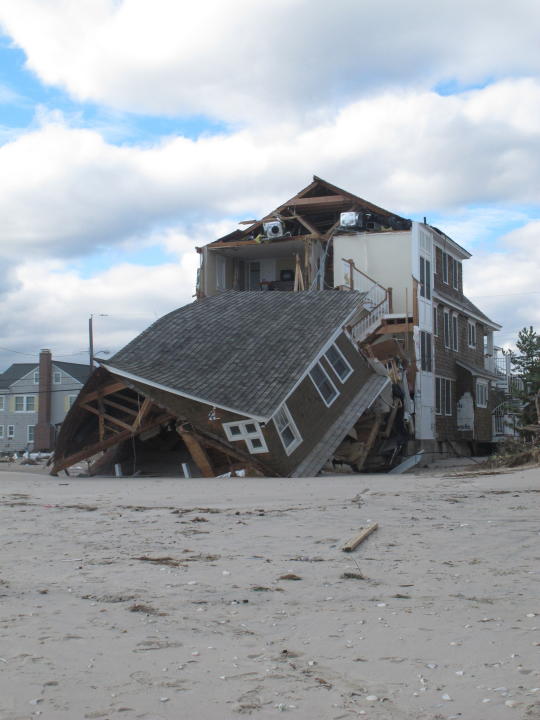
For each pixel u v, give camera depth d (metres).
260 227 45.62
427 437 42.97
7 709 4.72
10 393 76.69
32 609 7.13
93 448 29.69
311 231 44.25
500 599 7.63
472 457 49.91
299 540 11.05
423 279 43.94
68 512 14.70
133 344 31.53
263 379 27.94
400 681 5.32
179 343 31.31
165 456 32.19
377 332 39.94
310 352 29.16
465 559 9.65
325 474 30.38
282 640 6.27
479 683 5.27
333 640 6.28
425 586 8.19
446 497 16.75
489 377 53.66
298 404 28.42
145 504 16.44
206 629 6.56
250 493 19.03
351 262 39.91
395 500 16.23
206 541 10.98
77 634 6.35
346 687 5.20
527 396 47.47
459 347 51.31
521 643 6.17
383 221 44.34
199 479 26.23
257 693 5.07
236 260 48.34
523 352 48.84
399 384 38.47
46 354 74.75
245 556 9.82
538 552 10.11
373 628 6.62
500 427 56.69
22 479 27.22
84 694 5.00
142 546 10.55
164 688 5.14
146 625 6.65
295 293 34.69
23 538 11.28
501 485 19.66
